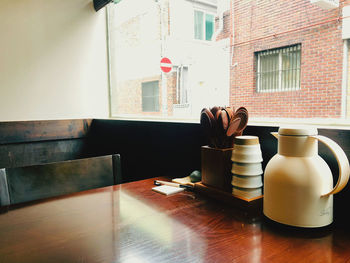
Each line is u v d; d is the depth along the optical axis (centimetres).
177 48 458
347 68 202
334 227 73
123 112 279
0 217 83
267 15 251
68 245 64
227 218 80
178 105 454
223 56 319
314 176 67
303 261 56
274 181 72
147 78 465
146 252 60
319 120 111
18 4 207
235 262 56
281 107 255
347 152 81
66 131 229
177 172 152
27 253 61
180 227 74
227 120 97
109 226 75
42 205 94
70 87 237
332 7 199
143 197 102
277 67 254
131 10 305
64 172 113
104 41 256
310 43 222
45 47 222
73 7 234
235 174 91
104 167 125
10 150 203
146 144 179
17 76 210
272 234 69
